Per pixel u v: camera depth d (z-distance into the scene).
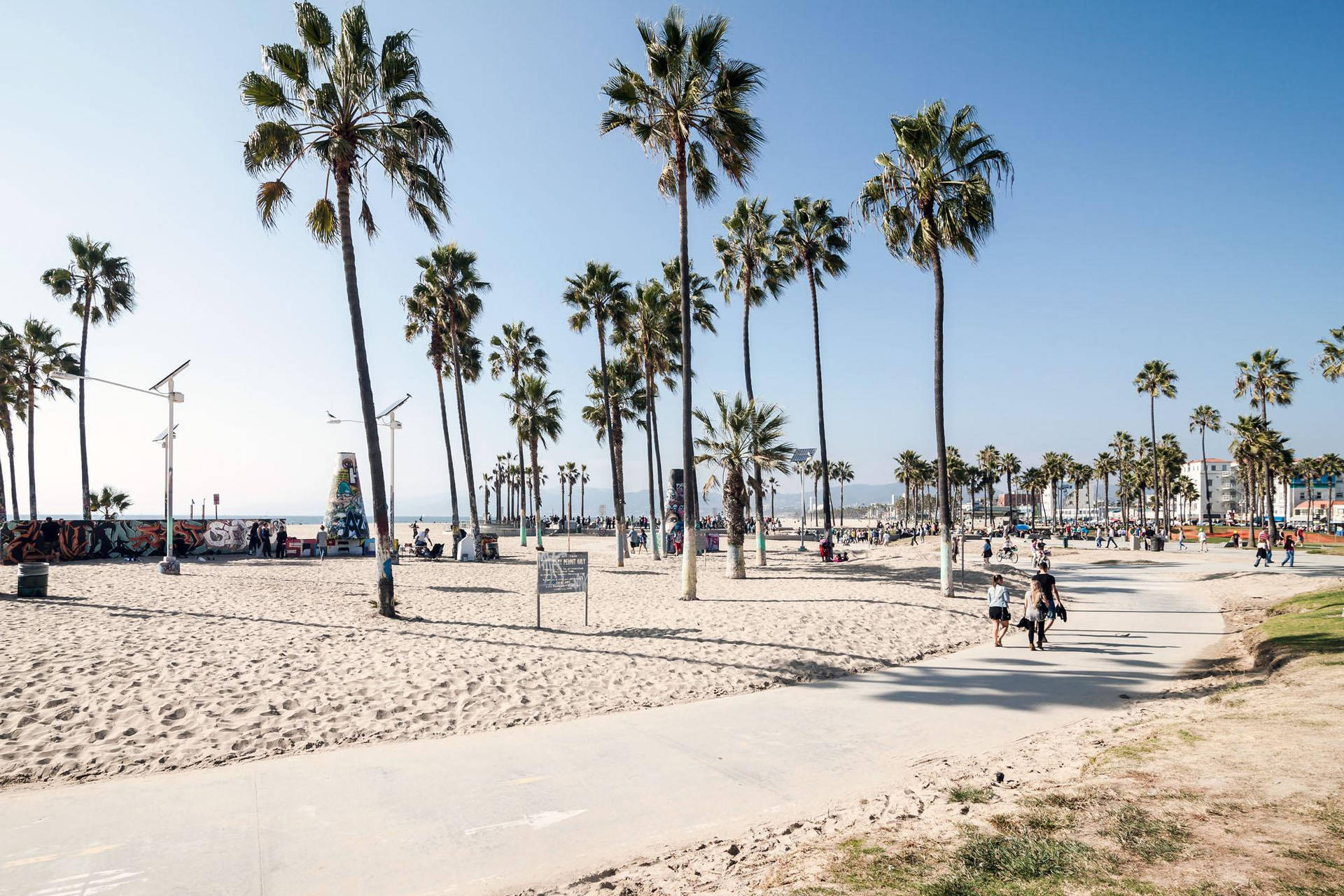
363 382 14.25
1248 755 5.39
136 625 11.88
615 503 29.48
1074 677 9.92
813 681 9.77
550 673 9.60
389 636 11.61
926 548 43.81
